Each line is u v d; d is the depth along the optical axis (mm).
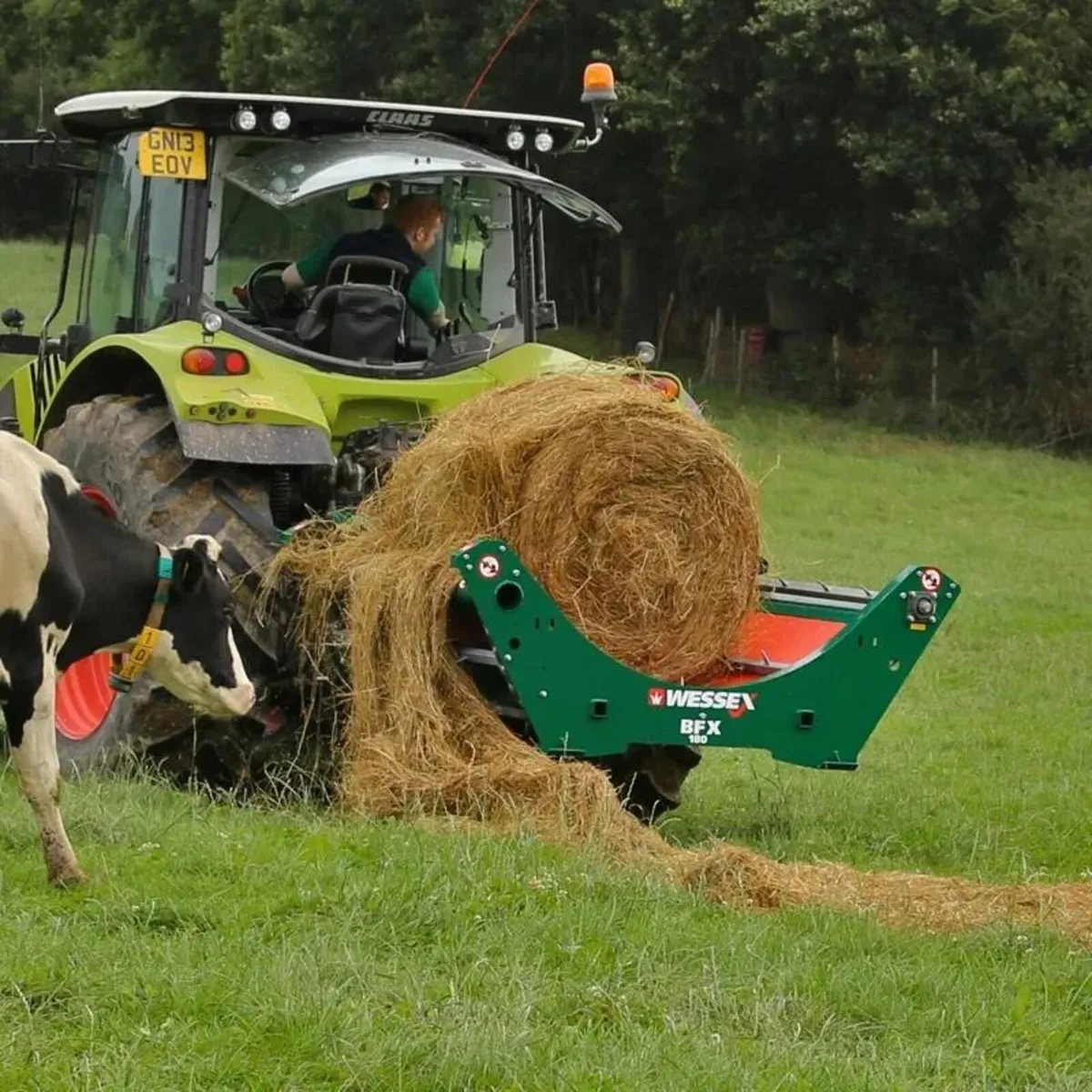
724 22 42875
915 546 30641
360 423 12969
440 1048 7441
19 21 65938
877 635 12008
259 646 12086
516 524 11508
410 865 9750
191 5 53844
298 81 47625
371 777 11297
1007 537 32281
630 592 11625
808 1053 7727
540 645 11195
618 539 11555
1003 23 42906
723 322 52500
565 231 52812
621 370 12781
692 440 11672
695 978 8516
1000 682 19891
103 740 12500
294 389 12445
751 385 48844
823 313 50000
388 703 11516
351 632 11633
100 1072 7160
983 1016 8312
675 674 11789
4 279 38000
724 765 15531
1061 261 43031
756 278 52031
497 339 13633
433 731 11375
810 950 9055
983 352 44812
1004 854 12500
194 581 10664
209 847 10062
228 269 13141
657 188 48344
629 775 12648
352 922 8930
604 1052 7586
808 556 28875
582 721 11344
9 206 51312
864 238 45594
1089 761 15922
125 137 13906
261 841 10234
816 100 43469
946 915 10125
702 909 9734
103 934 8734
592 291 55594
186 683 10852
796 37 41344
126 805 10977
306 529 12242
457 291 13734
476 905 9234
